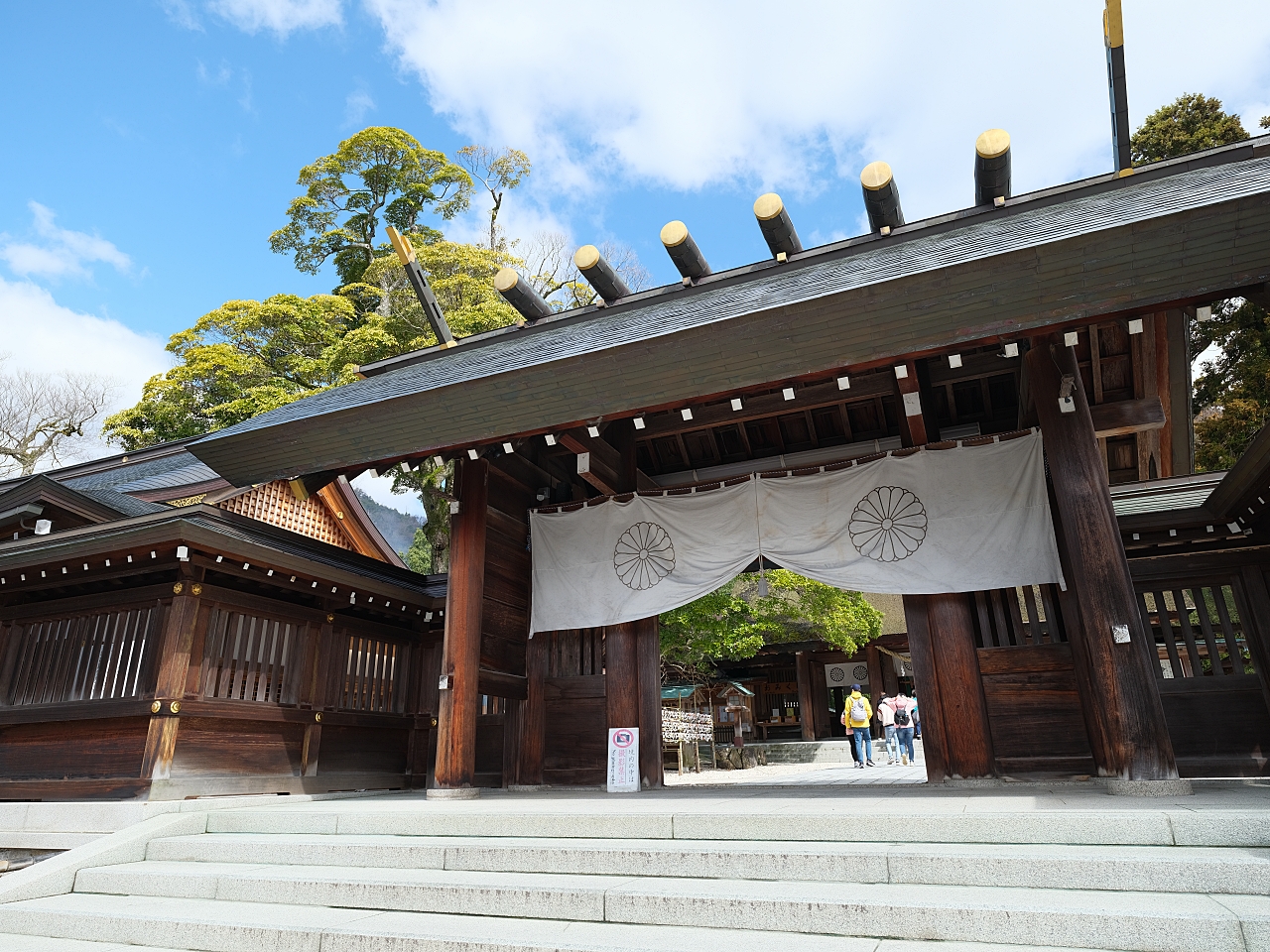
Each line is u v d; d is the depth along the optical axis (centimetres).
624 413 583
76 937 357
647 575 751
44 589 747
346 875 389
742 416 780
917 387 572
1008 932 264
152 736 621
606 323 709
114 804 568
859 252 676
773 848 350
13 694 725
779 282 648
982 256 466
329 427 658
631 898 312
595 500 794
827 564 677
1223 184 475
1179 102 2230
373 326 1659
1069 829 335
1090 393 716
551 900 325
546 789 746
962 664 620
